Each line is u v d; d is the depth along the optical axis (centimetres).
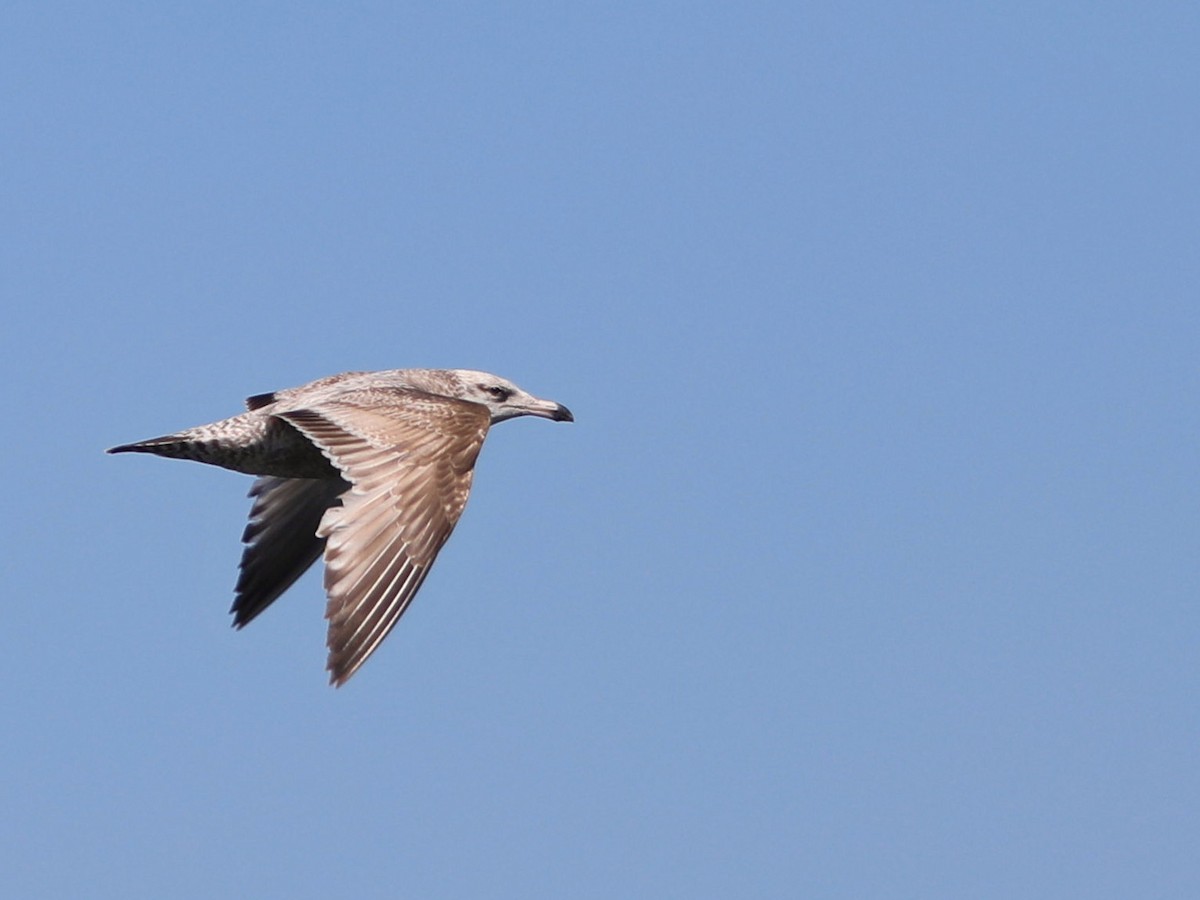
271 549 1986
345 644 1480
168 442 1809
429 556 1541
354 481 1552
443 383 2086
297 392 1912
